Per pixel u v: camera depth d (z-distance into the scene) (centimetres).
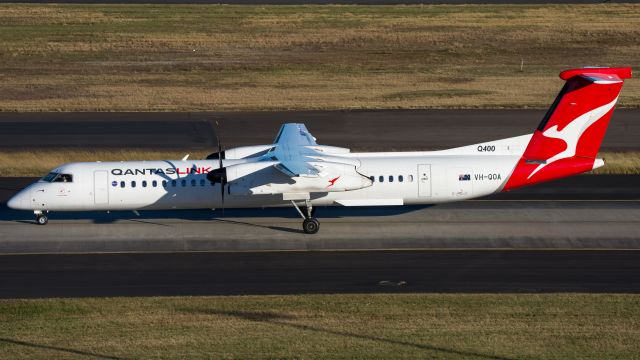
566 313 9988
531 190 15700
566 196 15300
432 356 8850
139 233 13275
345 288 10894
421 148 18962
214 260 12019
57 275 11394
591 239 12862
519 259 11981
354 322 9750
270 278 11275
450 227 13512
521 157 13675
